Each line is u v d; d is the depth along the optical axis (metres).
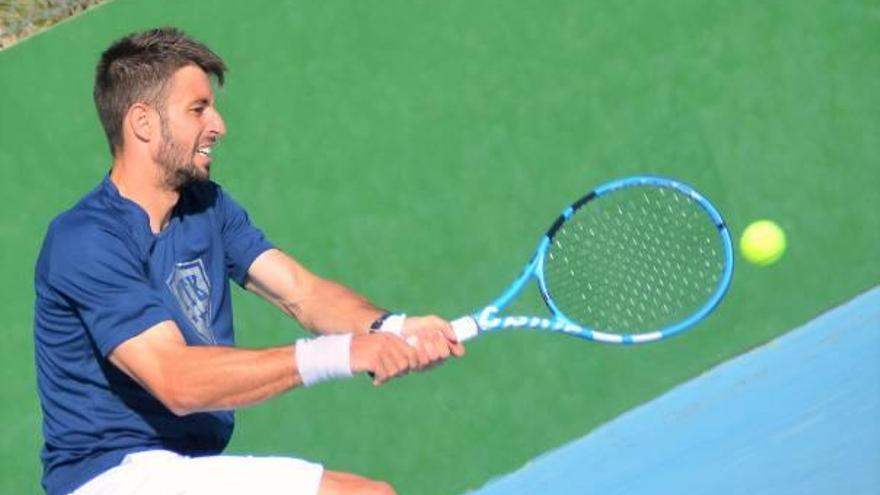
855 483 23.53
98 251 14.61
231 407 14.24
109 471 14.93
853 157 29.83
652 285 23.95
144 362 14.29
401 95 28.11
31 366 27.31
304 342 14.25
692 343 29.27
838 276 29.89
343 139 28.00
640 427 28.03
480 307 28.33
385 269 28.14
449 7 28.19
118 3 27.38
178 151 15.32
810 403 26.70
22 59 27.25
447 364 28.27
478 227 28.30
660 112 29.03
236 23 27.69
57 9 29.14
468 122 28.28
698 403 28.12
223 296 16.06
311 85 27.89
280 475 14.75
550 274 23.98
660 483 25.36
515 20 28.38
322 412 27.94
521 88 28.41
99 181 27.39
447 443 28.27
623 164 28.86
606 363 28.75
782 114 29.61
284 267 16.66
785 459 24.91
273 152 27.84
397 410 28.17
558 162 28.53
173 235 15.55
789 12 29.58
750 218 29.61
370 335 14.38
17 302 27.23
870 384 26.80
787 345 29.31
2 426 27.25
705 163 29.28
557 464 27.80
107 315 14.45
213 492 14.65
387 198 28.12
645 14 28.92
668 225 24.19
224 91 27.69
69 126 27.33
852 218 29.88
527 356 28.47
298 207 27.91
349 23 27.92
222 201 16.45
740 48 29.39
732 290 29.56
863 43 29.81
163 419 15.16
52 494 15.21
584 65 28.66
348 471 28.05
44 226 27.30
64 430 15.06
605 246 24.08
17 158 27.27
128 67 15.27
